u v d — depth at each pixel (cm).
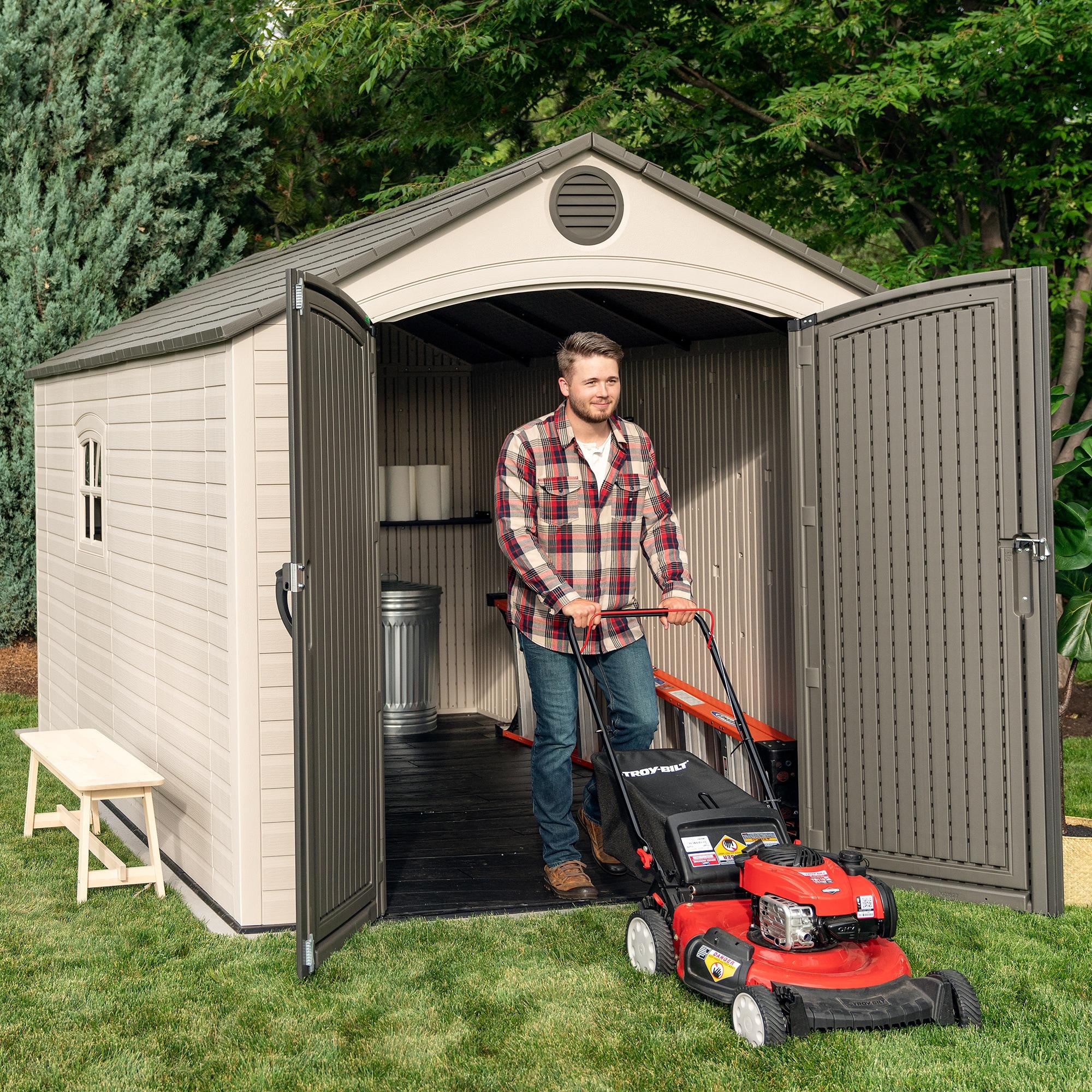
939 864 513
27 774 747
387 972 425
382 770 498
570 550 505
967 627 505
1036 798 489
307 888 417
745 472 637
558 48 1209
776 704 615
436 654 878
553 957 438
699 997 396
